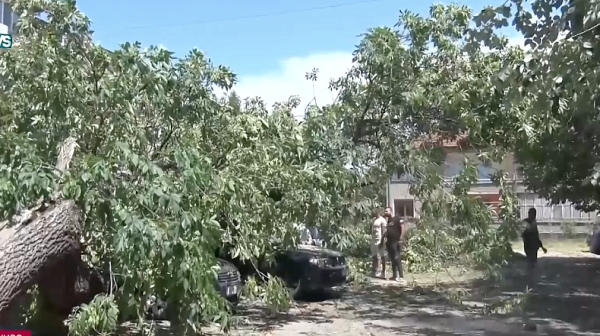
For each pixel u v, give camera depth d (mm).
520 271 14367
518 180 13422
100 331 6348
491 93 9680
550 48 6074
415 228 10297
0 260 5746
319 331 9414
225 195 7539
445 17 10516
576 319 10281
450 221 9656
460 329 9539
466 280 12969
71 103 7551
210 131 8891
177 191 6293
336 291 13242
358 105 10750
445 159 10445
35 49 7824
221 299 6426
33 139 7121
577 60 5801
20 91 7867
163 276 6117
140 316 6621
